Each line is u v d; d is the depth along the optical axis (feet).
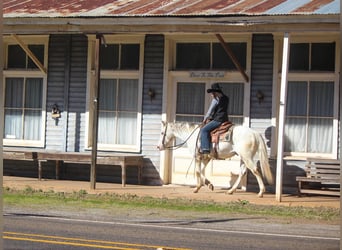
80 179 59.82
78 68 59.72
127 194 51.01
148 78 57.67
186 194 52.08
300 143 54.03
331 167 50.96
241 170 52.34
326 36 52.44
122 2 56.59
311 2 49.44
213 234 36.45
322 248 32.86
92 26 52.42
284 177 53.57
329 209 45.62
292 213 43.93
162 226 38.91
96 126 53.11
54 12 54.24
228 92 56.03
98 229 37.27
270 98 53.98
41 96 61.62
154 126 57.52
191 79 56.95
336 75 52.49
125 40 58.39
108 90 59.82
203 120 54.19
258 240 34.81
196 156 52.31
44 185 55.57
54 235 34.88
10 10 56.08
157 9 51.96
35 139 62.03
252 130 50.65
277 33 51.85
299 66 53.83
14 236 34.27
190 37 56.44
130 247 31.96
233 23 47.91
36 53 61.57
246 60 54.75
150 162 57.57
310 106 53.72
